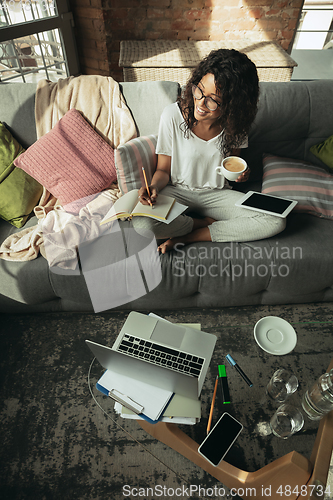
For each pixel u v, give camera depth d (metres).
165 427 0.95
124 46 2.62
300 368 1.03
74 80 1.69
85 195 1.62
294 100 1.70
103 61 2.86
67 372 1.45
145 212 1.37
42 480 1.18
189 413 0.91
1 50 2.38
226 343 1.07
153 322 1.09
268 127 1.72
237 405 0.95
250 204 1.52
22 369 1.46
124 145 1.55
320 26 2.80
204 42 2.72
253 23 2.71
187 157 1.56
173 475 1.17
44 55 2.64
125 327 1.08
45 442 1.26
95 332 1.58
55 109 1.67
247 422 0.92
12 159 1.64
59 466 1.20
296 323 1.14
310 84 1.73
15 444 1.26
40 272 1.45
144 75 2.47
